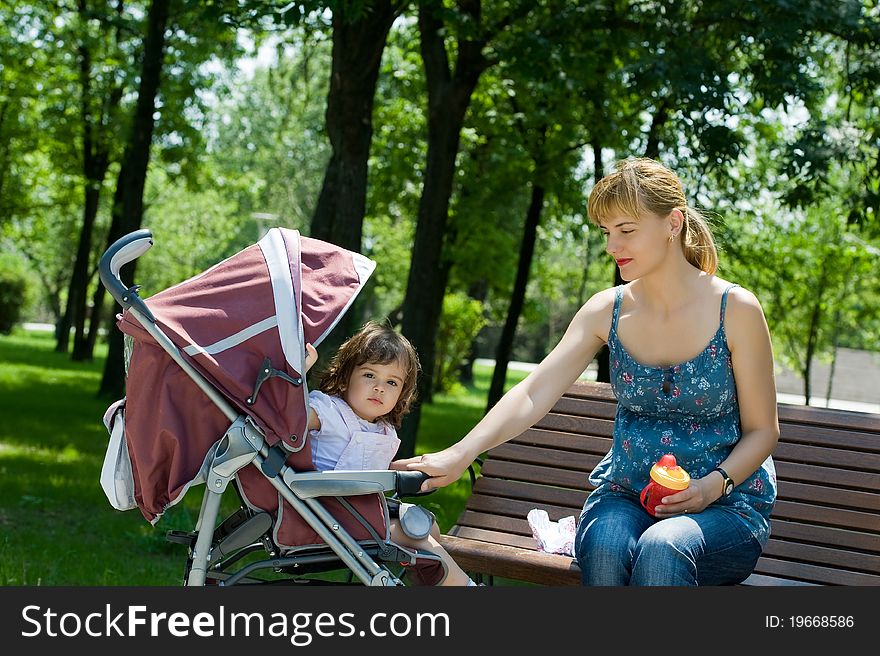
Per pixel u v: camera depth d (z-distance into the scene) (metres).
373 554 3.16
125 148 20.45
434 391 27.98
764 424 3.43
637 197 3.32
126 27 17.36
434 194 11.25
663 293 3.47
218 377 3.05
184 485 3.07
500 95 16.58
